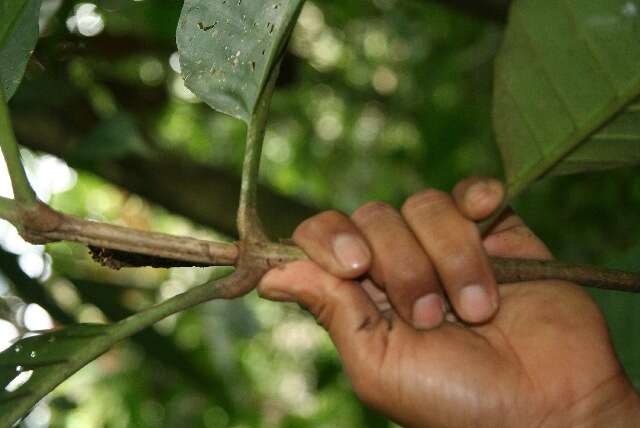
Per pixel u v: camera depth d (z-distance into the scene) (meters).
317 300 0.56
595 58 0.50
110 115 0.95
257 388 2.25
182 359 0.97
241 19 0.50
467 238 0.56
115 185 0.98
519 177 0.53
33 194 0.47
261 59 0.50
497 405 0.56
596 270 0.54
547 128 0.52
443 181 1.59
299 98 1.87
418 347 0.56
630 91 0.50
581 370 0.56
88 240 0.48
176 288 1.51
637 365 0.67
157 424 1.63
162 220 1.81
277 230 1.00
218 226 1.00
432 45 1.58
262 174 2.01
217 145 1.77
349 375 0.57
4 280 0.84
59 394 1.41
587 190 1.39
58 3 0.75
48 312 0.82
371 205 0.58
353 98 1.82
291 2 0.49
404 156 1.78
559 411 0.56
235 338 1.33
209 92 0.50
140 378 1.63
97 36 0.92
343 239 0.55
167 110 1.37
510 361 0.57
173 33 0.96
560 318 0.57
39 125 0.94
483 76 1.52
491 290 0.55
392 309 0.60
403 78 1.68
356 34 1.71
